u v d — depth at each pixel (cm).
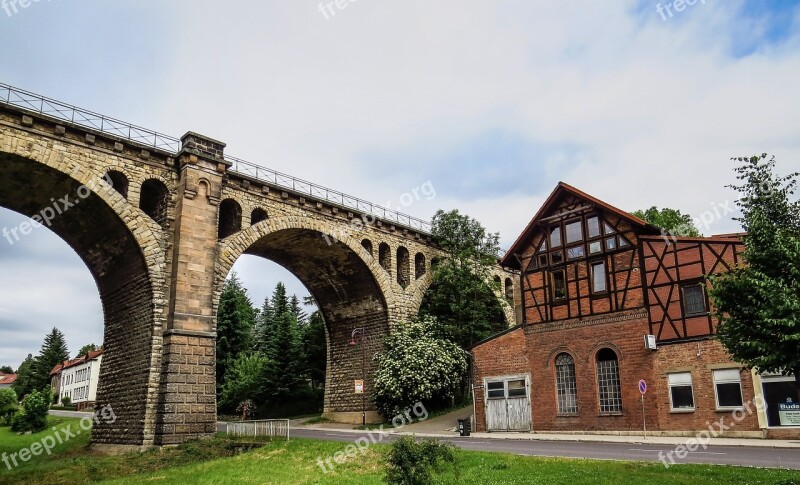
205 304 2712
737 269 1247
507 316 4509
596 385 2545
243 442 2388
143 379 2572
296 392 5291
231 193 3073
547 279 2809
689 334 2328
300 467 1833
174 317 2588
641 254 2517
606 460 1551
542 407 2694
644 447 1922
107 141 2619
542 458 1631
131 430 2570
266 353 5972
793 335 1062
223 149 2984
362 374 3953
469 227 4256
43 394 4600
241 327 6106
